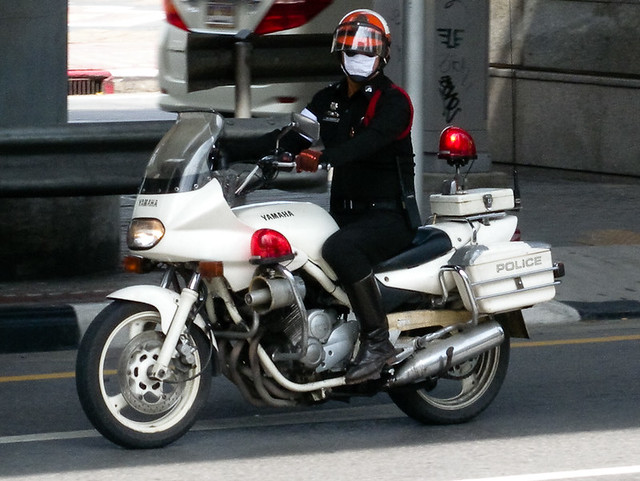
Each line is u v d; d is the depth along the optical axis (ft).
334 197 50.24
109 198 80.59
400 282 49.47
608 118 117.91
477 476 44.29
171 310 45.65
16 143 70.28
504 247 51.01
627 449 47.96
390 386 49.19
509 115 124.88
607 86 117.39
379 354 48.11
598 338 70.03
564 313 74.79
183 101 102.42
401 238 48.93
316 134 45.34
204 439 49.42
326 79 84.79
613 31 116.78
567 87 120.26
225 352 47.73
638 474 44.57
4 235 76.89
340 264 47.19
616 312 75.66
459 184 52.60
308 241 47.55
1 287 75.31
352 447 48.32
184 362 46.75
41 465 45.57
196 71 79.92
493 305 50.29
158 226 45.14
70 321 68.33
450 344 50.08
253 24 89.20
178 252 45.21
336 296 48.49
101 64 219.61
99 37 252.62
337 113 49.16
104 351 45.75
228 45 80.74
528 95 123.13
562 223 97.09
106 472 44.57
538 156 123.34
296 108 98.53
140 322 46.70
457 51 110.42
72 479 43.75
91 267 79.92
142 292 45.68
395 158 49.01
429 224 52.90
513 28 123.85
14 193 71.05
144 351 46.60
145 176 46.78
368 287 47.65
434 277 50.14
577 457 46.83
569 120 120.67
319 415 53.88
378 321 48.03
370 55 47.50
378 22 47.91
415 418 51.57
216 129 46.50
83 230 79.10
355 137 47.06
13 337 67.10
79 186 72.13
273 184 79.92
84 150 72.02
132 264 46.65
